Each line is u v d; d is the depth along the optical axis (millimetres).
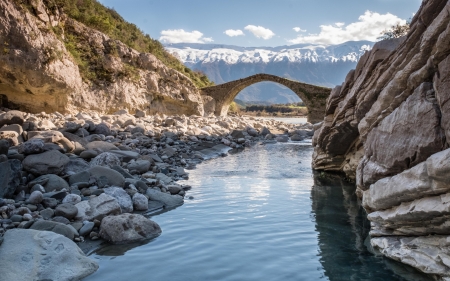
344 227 7863
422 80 6270
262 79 43906
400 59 7516
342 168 13805
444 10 5629
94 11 34750
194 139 21188
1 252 5820
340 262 6164
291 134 28984
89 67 28594
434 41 5930
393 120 6738
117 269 5984
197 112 39562
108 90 29484
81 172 10352
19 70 21438
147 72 34719
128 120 22844
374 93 8875
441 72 5609
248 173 13820
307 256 6410
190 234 7465
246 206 9422
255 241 7082
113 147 14766
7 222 7387
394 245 6383
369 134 7930
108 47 30547
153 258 6375
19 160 9781
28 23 21547
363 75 9852
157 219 8445
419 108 6027
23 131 14086
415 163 6117
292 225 7992
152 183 11148
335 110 12641
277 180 12609
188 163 15859
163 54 44781
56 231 7008
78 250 6223
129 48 33438
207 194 10664
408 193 5871
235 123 32938
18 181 9203
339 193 10820
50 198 8695
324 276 5688
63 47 24328
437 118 5730
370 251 6613
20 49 21234
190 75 47906
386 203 6547
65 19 28094
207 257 6375
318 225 7984
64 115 24203
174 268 5988
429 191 5477
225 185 11797
